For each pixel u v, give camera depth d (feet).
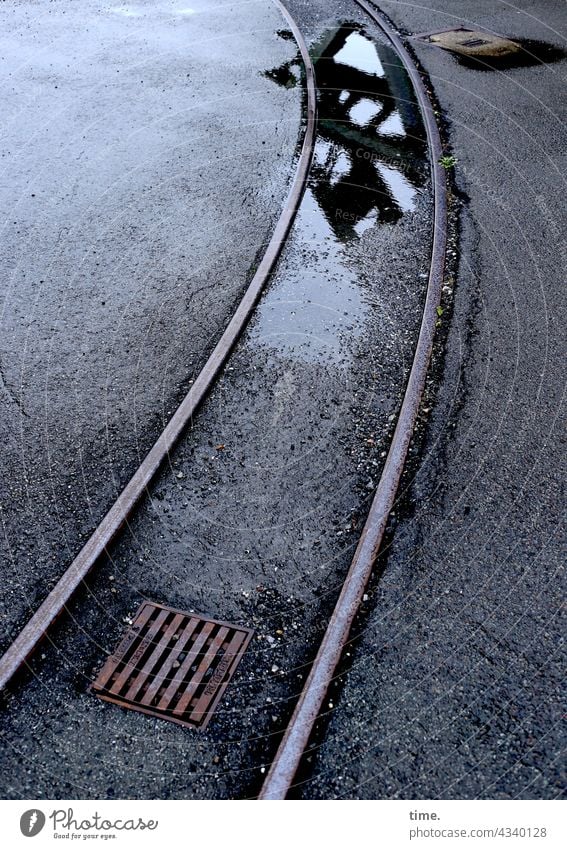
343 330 13.83
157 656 8.79
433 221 16.96
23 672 8.59
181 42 27.73
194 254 16.01
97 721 8.16
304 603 9.29
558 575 9.37
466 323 13.76
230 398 12.31
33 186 18.67
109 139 20.76
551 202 17.44
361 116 21.83
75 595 9.36
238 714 8.21
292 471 11.01
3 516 10.46
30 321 14.23
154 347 13.46
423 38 27.55
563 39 27.40
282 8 30.94
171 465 11.14
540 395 12.09
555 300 14.23
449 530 10.01
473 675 8.34
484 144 20.11
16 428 11.87
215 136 20.76
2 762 7.81
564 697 8.11
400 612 9.04
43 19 30.78
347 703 8.14
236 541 10.05
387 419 11.87
